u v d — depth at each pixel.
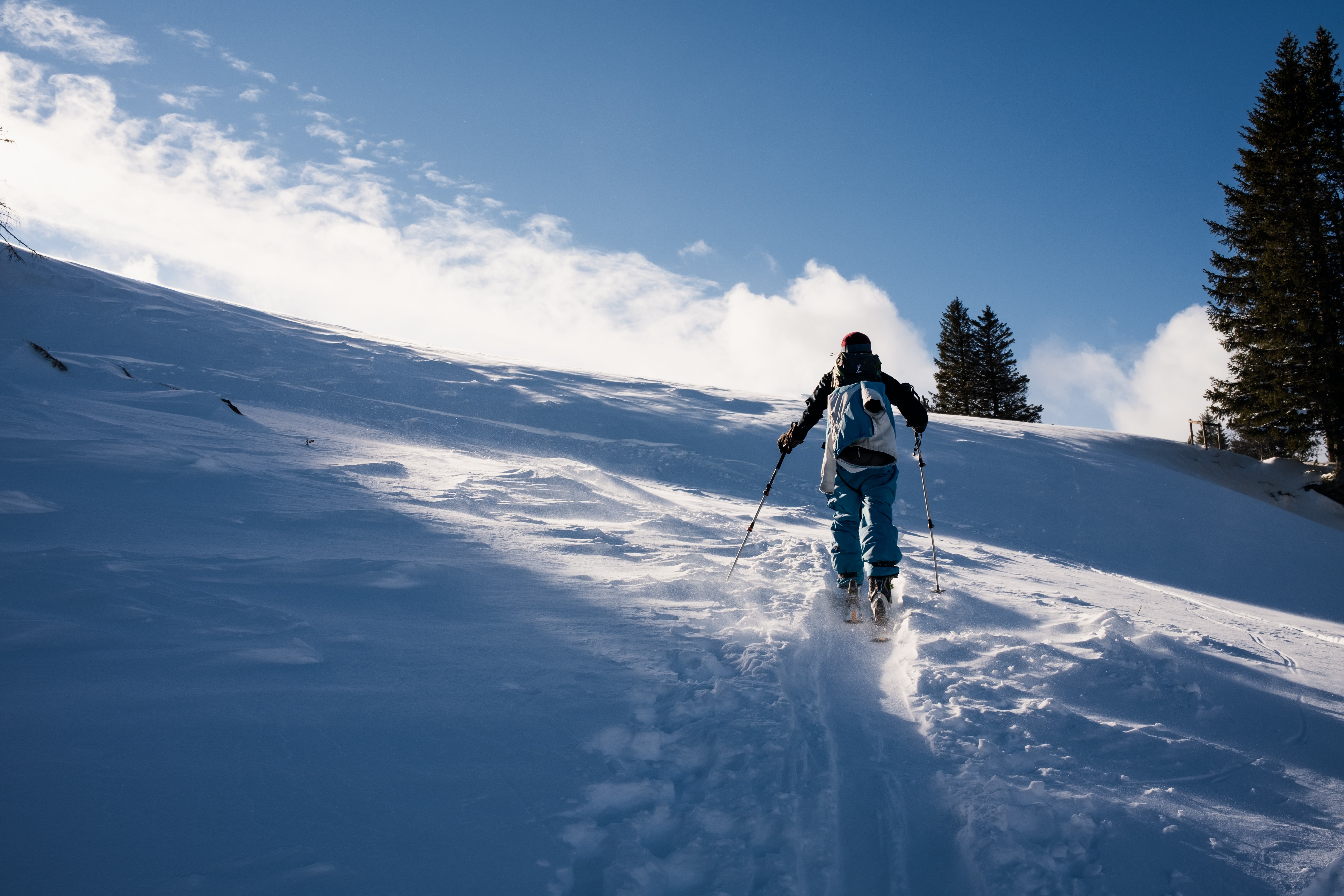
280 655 1.73
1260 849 1.39
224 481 3.43
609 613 2.43
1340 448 20.92
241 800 1.17
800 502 7.93
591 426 9.77
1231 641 3.16
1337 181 22.28
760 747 1.62
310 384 9.19
